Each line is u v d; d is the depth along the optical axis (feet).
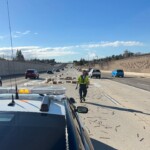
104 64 609.83
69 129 11.48
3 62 266.98
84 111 21.94
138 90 99.91
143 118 45.03
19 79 185.68
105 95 80.28
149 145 30.12
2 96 14.61
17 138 10.93
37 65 490.90
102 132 35.06
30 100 13.74
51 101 13.69
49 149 10.62
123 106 58.18
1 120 11.67
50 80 131.95
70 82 135.03
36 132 11.24
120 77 226.38
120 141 31.27
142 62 425.28
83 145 11.73
